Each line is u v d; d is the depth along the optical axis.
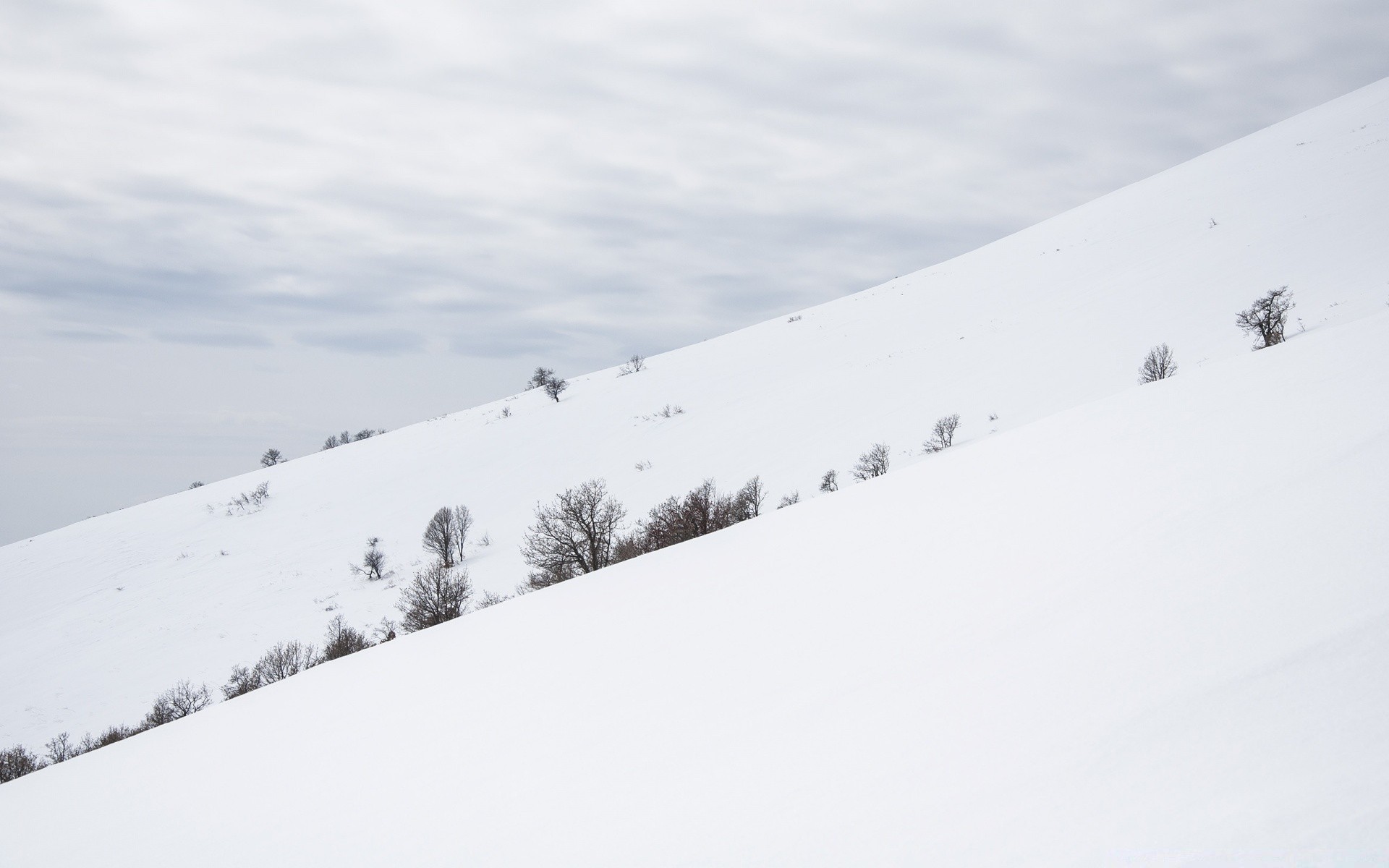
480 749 5.68
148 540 53.84
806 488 34.53
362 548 44.47
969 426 34.78
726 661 5.88
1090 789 2.74
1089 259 58.19
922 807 3.04
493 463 54.88
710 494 24.92
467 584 30.78
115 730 25.47
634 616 8.35
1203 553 4.40
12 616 42.69
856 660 4.96
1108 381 33.31
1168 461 6.47
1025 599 4.85
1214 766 2.61
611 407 61.12
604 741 5.07
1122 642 3.76
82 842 6.27
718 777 3.99
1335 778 2.34
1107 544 5.18
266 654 31.23
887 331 60.84
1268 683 2.95
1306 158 58.84
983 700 3.76
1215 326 34.25
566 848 3.74
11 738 27.25
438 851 4.16
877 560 7.15
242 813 5.83
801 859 2.96
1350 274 33.41
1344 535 3.90
